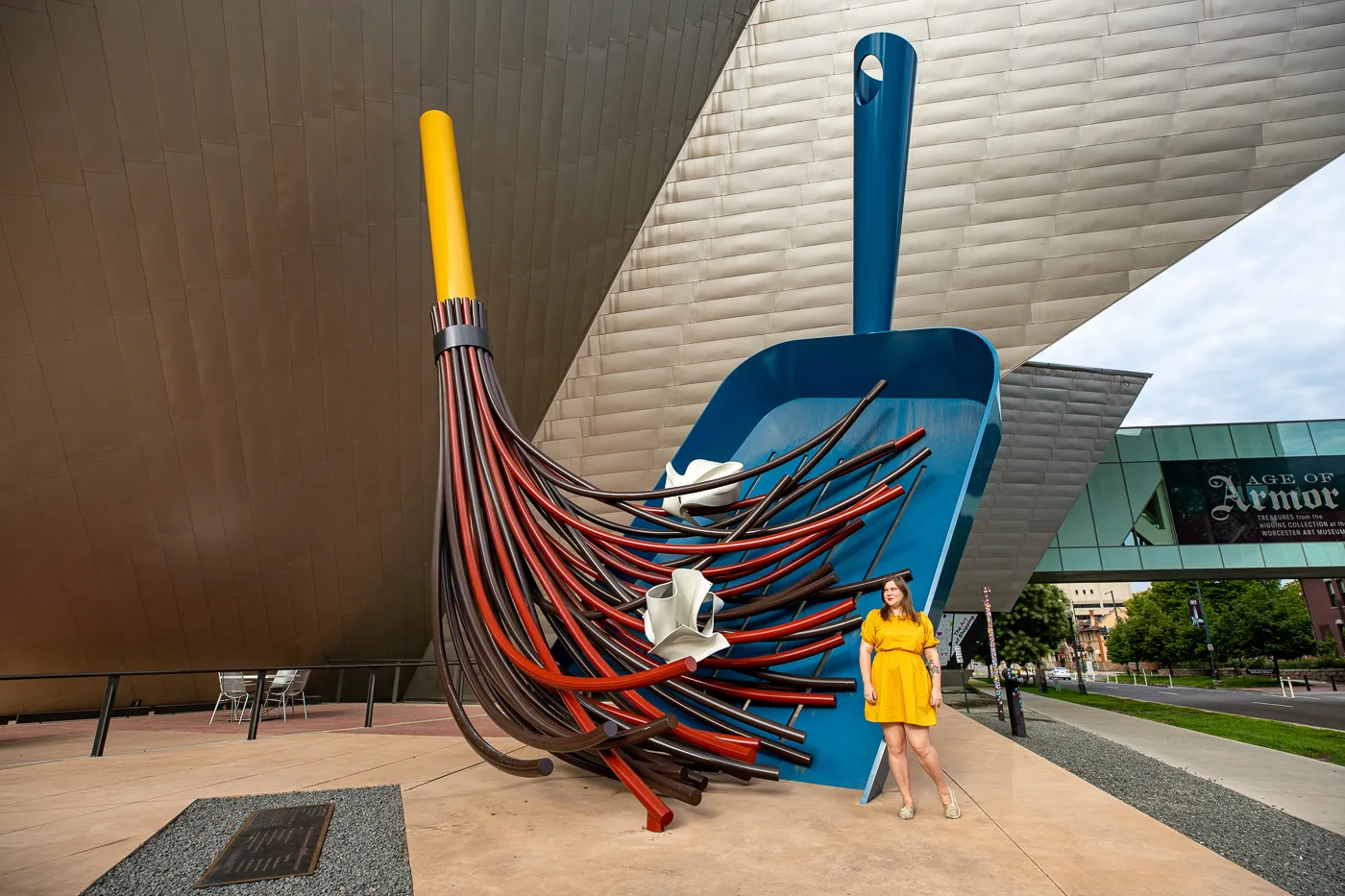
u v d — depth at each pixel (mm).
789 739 4480
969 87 12383
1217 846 4023
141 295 9367
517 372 13281
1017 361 13250
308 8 8672
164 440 10383
